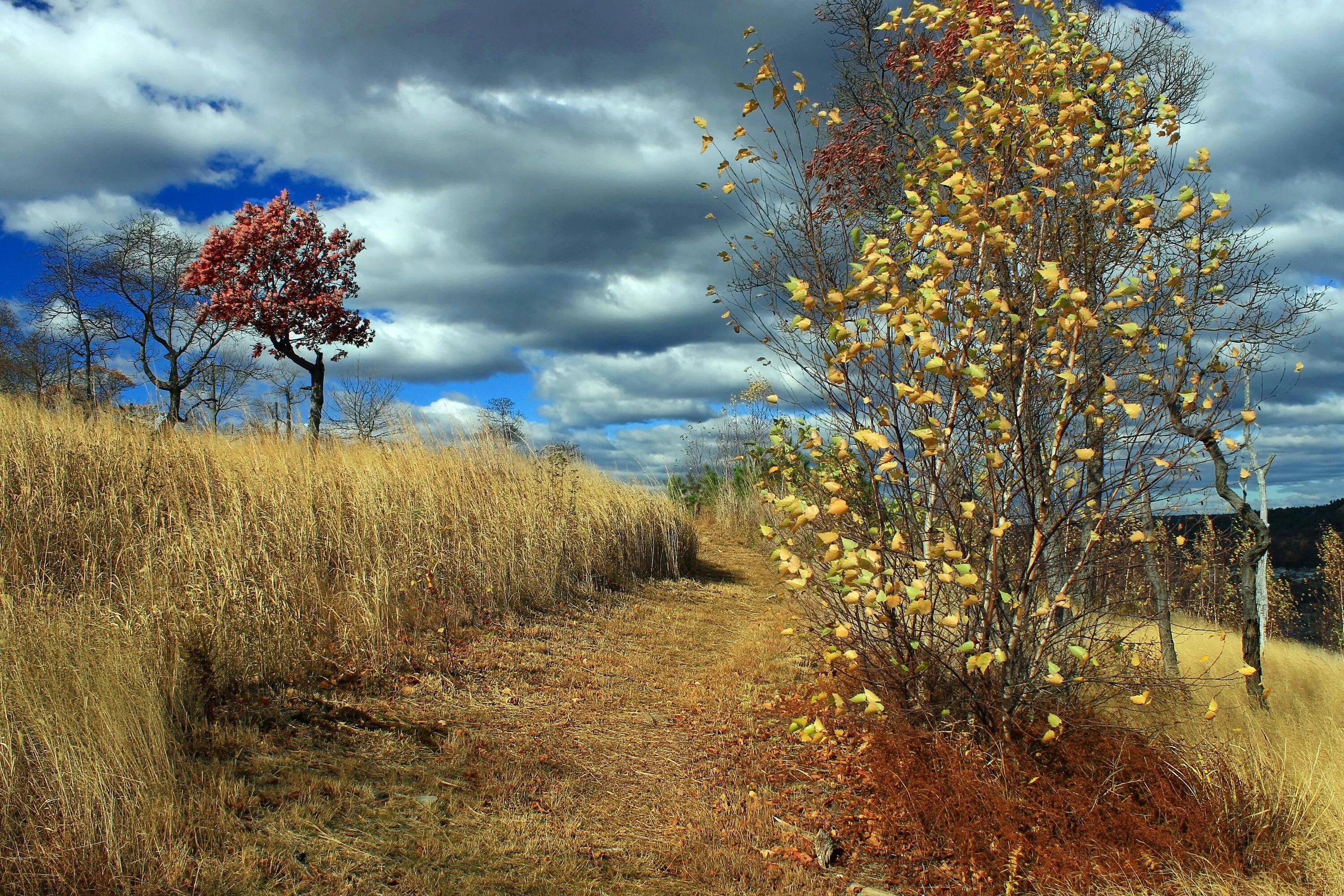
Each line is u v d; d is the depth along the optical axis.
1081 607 5.06
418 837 3.75
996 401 4.35
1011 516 4.73
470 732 5.23
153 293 22.09
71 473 6.80
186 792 3.61
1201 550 6.80
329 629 6.25
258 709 4.79
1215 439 5.06
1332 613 13.91
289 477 7.96
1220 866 3.85
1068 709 4.83
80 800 3.18
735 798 4.82
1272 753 4.84
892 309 4.04
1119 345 4.72
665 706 6.46
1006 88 4.67
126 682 3.90
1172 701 5.66
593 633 8.41
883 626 4.93
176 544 6.03
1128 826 4.09
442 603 7.63
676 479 19.33
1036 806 4.22
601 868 3.81
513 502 9.82
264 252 15.62
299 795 3.89
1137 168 4.39
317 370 16.28
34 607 4.50
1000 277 4.75
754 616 10.58
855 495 5.20
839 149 6.21
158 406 9.02
